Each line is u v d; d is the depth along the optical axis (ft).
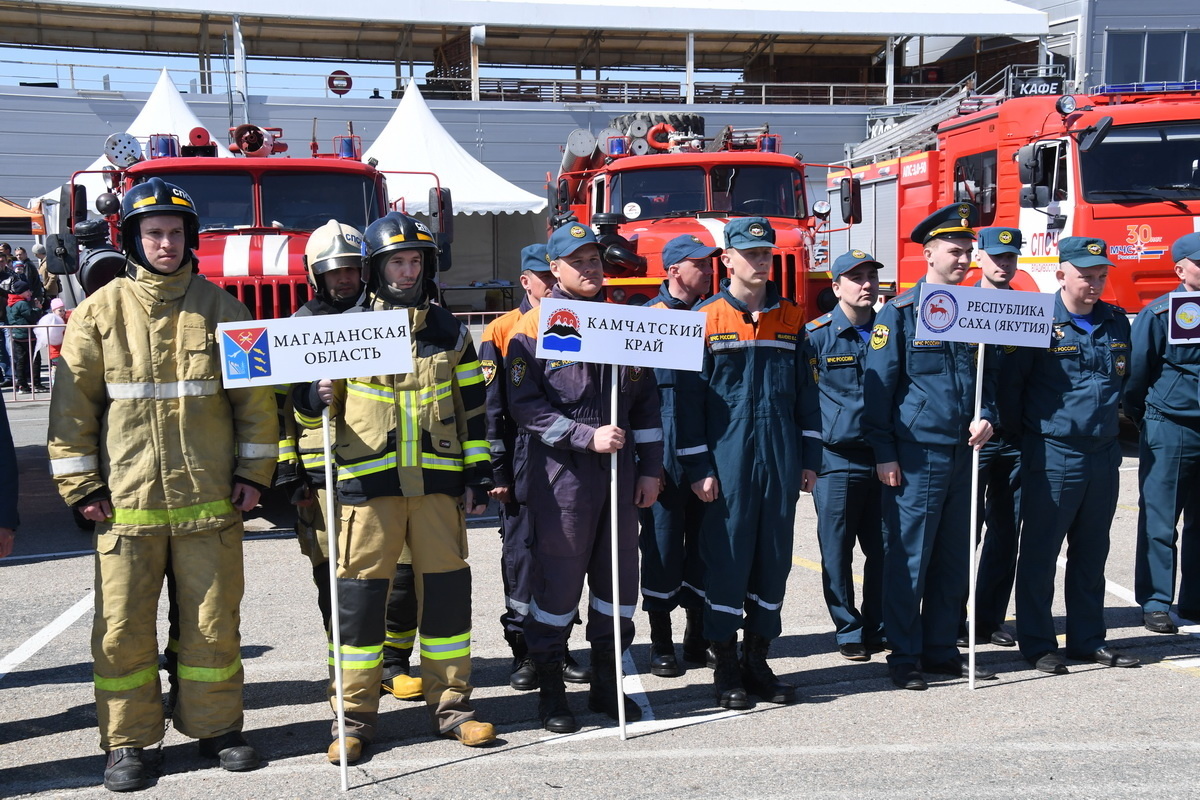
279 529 27.94
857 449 17.80
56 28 92.94
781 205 38.17
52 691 16.62
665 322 14.26
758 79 110.01
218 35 95.14
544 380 14.82
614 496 14.33
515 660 16.98
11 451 13.39
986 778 12.88
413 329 14.03
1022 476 17.16
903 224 50.83
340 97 81.61
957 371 16.28
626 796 12.55
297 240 29.04
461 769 13.44
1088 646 17.34
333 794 12.73
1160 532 18.84
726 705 15.52
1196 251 18.54
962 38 98.84
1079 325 16.72
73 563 24.71
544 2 86.58
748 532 15.37
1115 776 12.87
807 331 17.31
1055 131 37.47
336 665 12.98
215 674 13.56
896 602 16.39
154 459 13.03
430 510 14.12
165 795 12.80
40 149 76.69
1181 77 86.28
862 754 13.70
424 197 62.28
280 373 13.00
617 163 38.11
